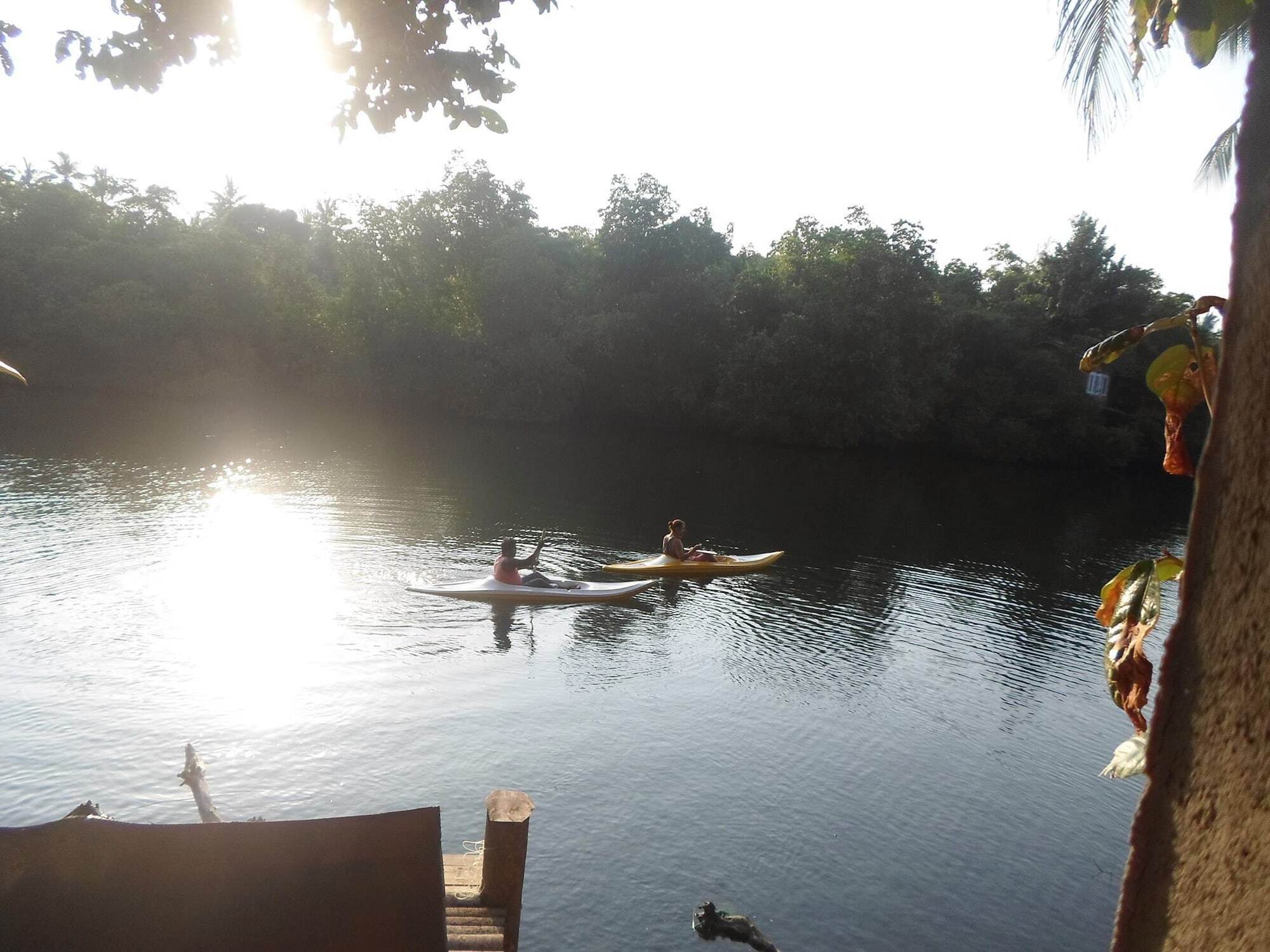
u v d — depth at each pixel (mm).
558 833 8414
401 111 4762
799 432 46500
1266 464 947
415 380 46000
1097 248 46125
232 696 10609
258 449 30094
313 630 13125
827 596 17250
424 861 2943
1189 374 1866
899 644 14570
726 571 18797
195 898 2842
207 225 59625
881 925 7426
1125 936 1124
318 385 47250
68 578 14539
